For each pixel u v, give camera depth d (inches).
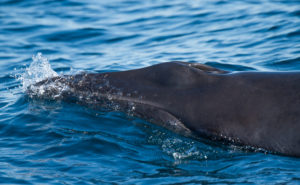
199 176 832.3
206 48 1999.3
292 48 1833.2
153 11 2913.4
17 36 2389.3
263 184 781.9
